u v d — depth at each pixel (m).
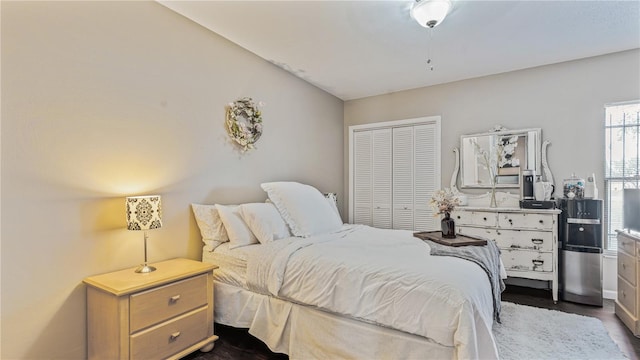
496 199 3.65
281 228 2.67
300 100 3.90
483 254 2.15
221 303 2.43
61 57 1.87
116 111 2.14
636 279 2.41
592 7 2.32
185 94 2.59
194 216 2.65
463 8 2.33
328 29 2.70
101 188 2.06
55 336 1.85
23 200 1.73
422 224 4.20
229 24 2.66
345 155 4.80
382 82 4.03
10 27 1.68
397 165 4.40
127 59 2.20
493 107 3.74
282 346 2.13
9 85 1.67
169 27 2.46
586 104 3.29
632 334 2.42
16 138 1.70
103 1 2.07
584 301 3.00
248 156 3.17
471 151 3.85
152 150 2.35
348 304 1.86
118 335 1.73
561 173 3.39
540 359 2.05
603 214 3.14
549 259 3.08
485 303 1.73
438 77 3.86
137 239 2.26
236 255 2.42
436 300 1.60
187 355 2.14
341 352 1.89
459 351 1.48
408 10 2.39
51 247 1.84
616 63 3.16
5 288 1.68
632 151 3.16
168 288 1.96
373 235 2.87
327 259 2.05
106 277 1.96
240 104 3.05
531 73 3.54
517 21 2.52
